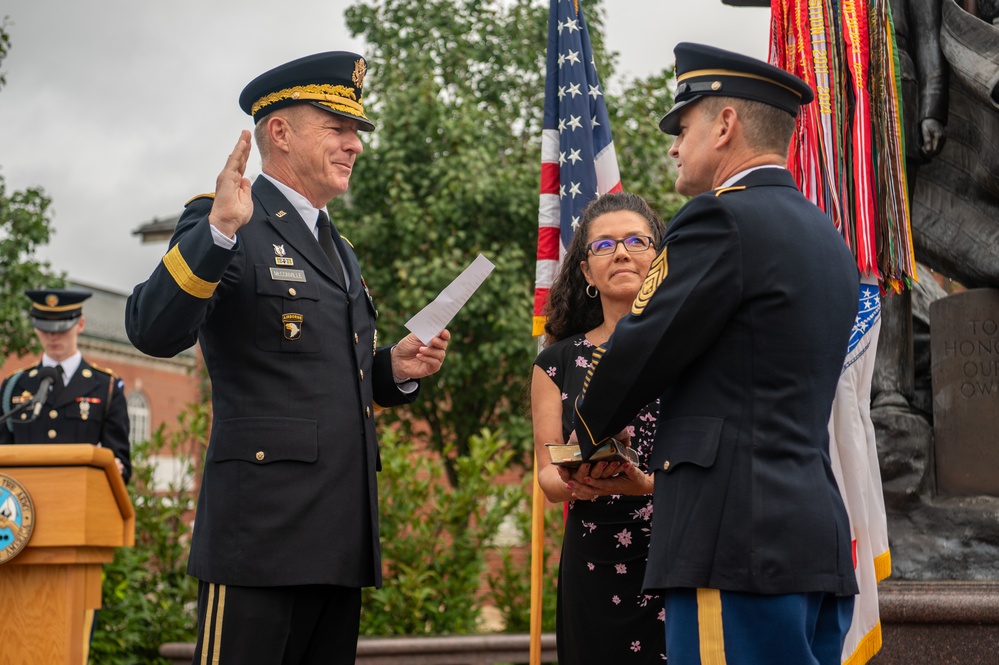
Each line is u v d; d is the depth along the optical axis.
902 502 4.07
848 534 2.33
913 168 4.37
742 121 2.48
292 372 2.82
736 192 2.37
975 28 4.02
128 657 5.74
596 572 2.99
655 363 2.27
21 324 11.23
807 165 3.63
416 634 5.80
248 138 2.65
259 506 2.73
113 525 3.24
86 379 6.15
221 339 2.83
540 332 4.29
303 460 2.76
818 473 2.28
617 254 3.07
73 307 6.16
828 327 2.31
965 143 4.30
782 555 2.17
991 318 4.11
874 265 3.60
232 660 2.68
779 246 2.29
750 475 2.21
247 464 2.75
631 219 3.12
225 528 2.74
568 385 3.12
